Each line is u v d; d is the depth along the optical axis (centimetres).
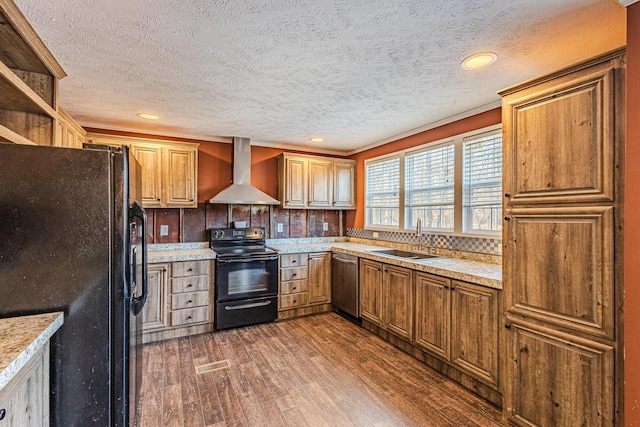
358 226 479
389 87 247
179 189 361
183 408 208
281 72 220
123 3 144
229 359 279
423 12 153
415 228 377
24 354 95
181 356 285
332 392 228
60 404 129
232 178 419
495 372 211
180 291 328
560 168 165
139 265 192
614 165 145
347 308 382
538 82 176
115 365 137
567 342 162
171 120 333
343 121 338
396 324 303
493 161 286
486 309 217
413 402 217
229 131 381
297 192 436
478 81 237
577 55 197
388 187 424
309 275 404
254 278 366
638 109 125
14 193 125
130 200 155
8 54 171
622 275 143
